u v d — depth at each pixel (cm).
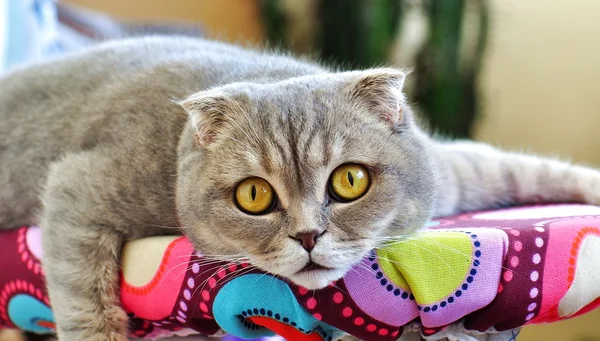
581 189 56
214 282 44
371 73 46
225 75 53
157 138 51
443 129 95
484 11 97
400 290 42
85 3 93
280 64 55
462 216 54
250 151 45
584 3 102
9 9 77
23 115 58
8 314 54
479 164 57
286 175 44
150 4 100
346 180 45
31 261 52
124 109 53
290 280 43
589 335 96
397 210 46
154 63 56
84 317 49
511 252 42
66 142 55
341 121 46
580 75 104
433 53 94
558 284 42
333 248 43
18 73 61
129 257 49
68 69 59
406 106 49
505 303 42
